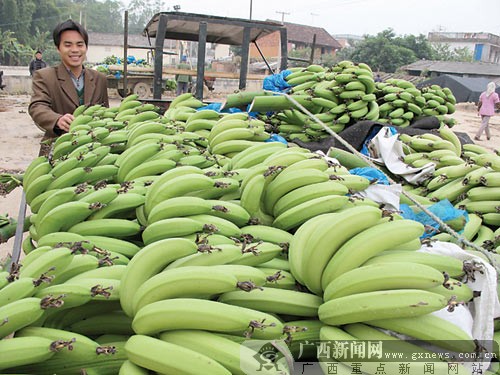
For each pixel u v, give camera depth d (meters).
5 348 1.37
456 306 1.65
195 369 1.38
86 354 1.50
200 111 3.91
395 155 3.72
